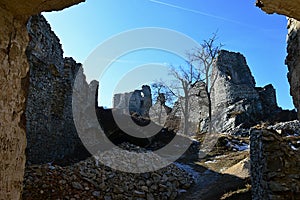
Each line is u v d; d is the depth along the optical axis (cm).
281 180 426
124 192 737
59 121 968
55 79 949
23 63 216
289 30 298
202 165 1116
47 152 865
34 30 803
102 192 705
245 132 1753
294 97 281
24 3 197
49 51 896
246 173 873
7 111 194
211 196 770
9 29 199
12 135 200
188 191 852
